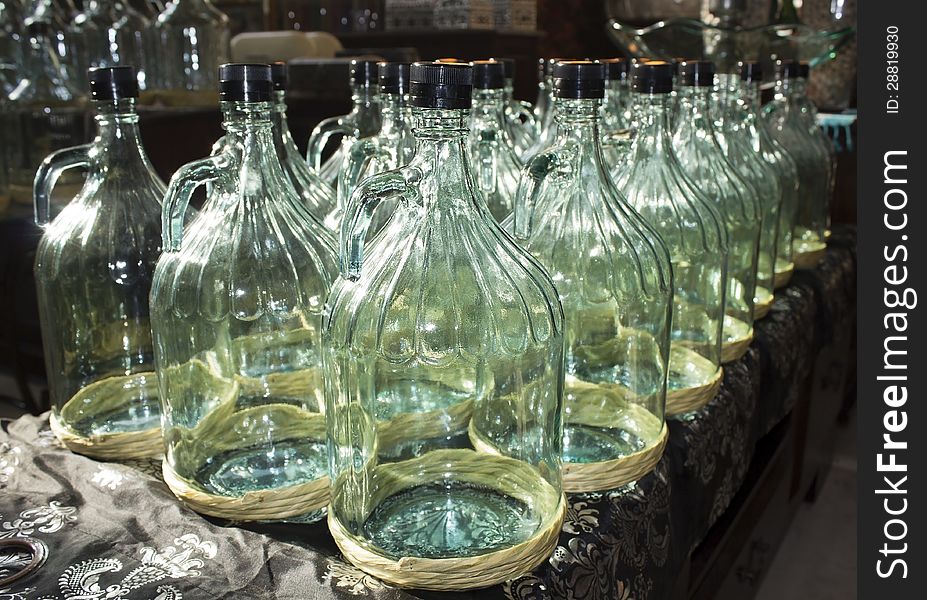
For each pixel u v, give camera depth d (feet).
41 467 2.64
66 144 5.69
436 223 2.16
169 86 6.00
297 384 2.56
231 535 2.27
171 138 5.77
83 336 2.89
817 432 5.73
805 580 6.11
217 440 2.53
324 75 6.11
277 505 2.29
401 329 2.22
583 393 2.87
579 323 2.85
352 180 2.67
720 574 3.71
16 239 5.77
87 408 2.84
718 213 3.47
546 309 2.26
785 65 5.26
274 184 2.52
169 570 2.13
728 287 3.91
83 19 6.03
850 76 7.46
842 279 5.92
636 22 9.48
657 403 2.89
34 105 5.70
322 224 2.68
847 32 5.85
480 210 2.22
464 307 2.23
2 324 5.96
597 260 2.76
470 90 2.07
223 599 2.02
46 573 2.11
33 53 5.70
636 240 2.78
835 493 7.30
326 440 2.32
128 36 5.97
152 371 2.91
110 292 2.82
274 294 2.50
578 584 2.25
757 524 4.29
